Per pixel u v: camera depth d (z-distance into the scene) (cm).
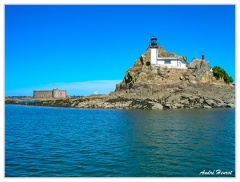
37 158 2867
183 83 11844
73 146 3475
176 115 7344
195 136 4078
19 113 9588
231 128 4906
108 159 2820
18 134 4538
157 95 11362
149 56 14412
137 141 3744
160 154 3009
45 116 8269
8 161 2756
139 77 12144
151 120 6225
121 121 6259
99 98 12838
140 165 2606
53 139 4012
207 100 10700
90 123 6141
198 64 12900
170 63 13175
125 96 11894
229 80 13675
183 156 2911
